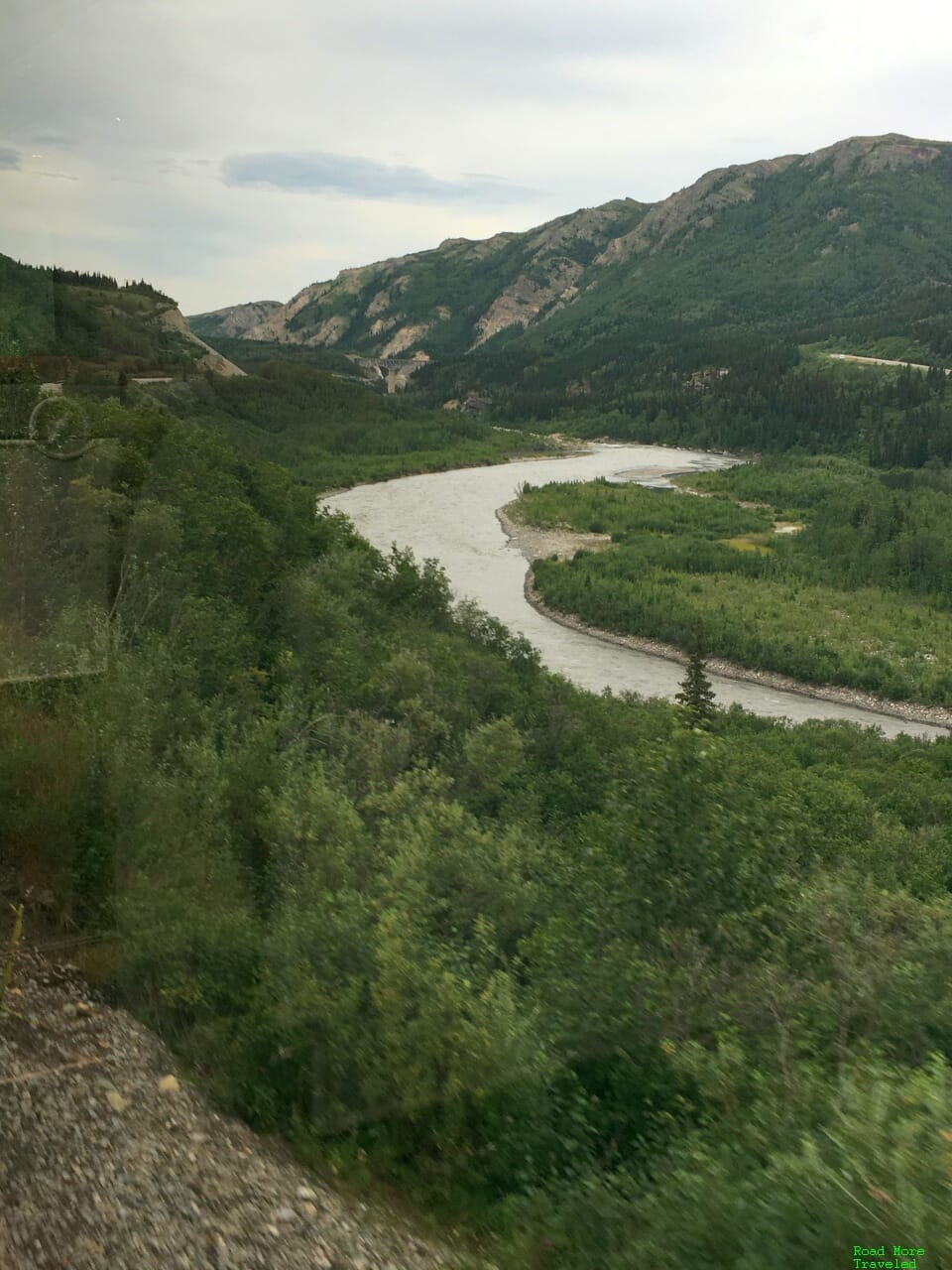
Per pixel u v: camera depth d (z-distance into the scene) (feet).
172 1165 8.57
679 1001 10.50
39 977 10.19
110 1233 7.82
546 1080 9.57
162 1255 7.73
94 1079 9.20
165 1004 9.90
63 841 10.68
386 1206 8.59
